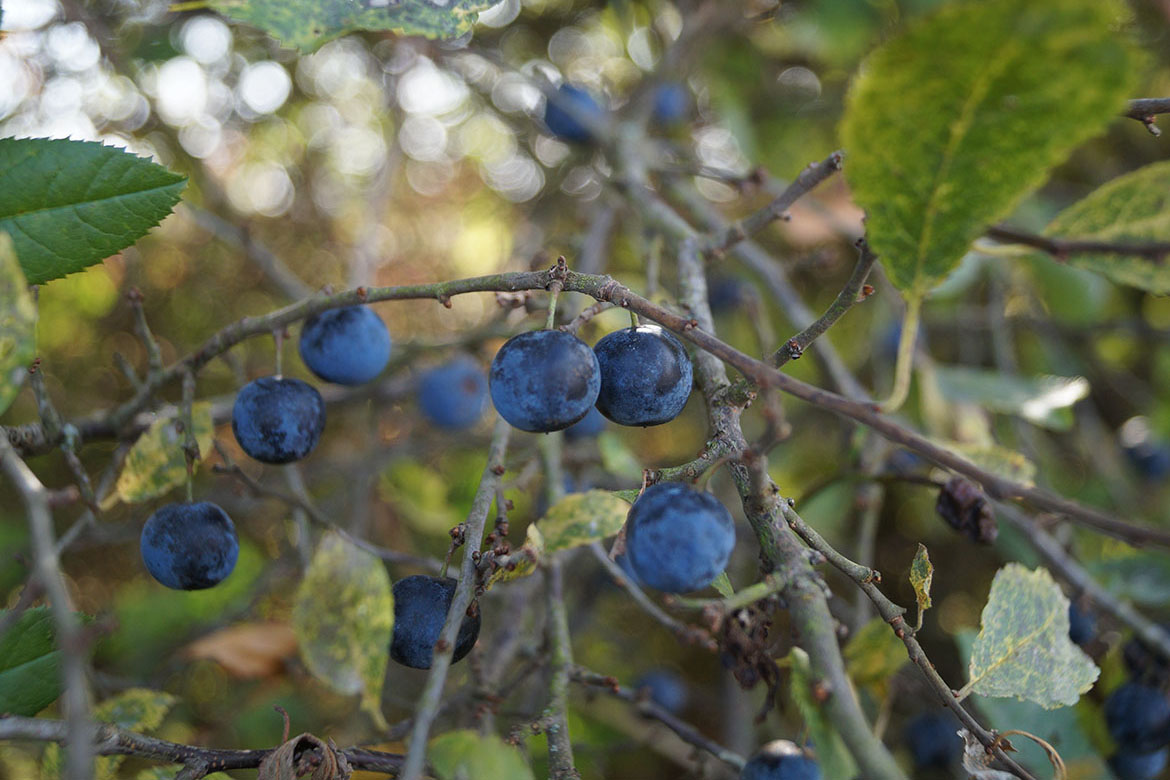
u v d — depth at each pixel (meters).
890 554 0.46
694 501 0.20
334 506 0.42
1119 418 0.49
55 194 0.22
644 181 0.31
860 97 0.19
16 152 0.22
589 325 0.30
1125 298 0.46
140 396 0.26
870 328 0.43
